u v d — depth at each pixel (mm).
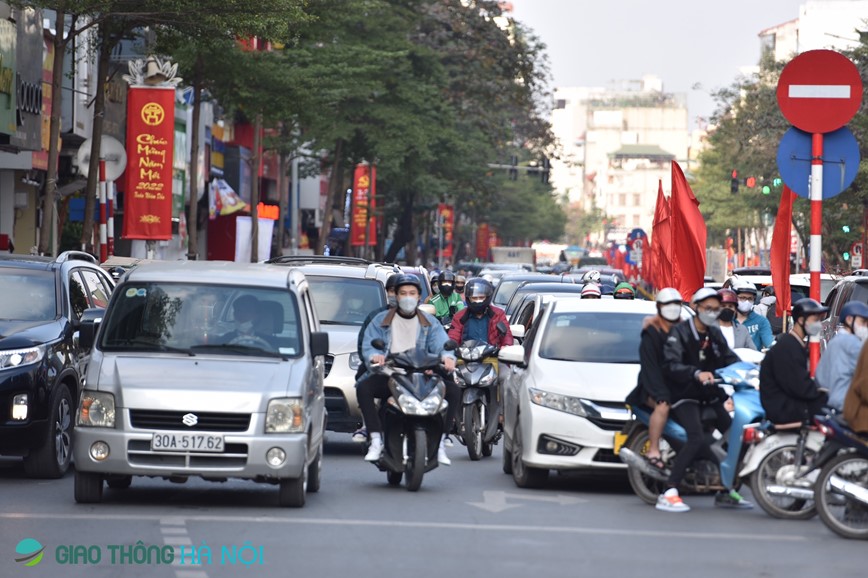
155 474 28359
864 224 118125
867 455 27219
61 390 34438
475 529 27031
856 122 103375
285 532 26094
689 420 29766
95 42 73250
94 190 63938
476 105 144500
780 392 28906
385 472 36625
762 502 29172
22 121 71062
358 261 50531
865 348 27484
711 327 29984
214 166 136375
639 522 28375
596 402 32250
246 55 85125
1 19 65125
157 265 32281
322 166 136375
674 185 55094
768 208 155875
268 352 30297
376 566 22891
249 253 100188
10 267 36844
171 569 22422
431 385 32781
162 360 29531
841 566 23906
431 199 173500
